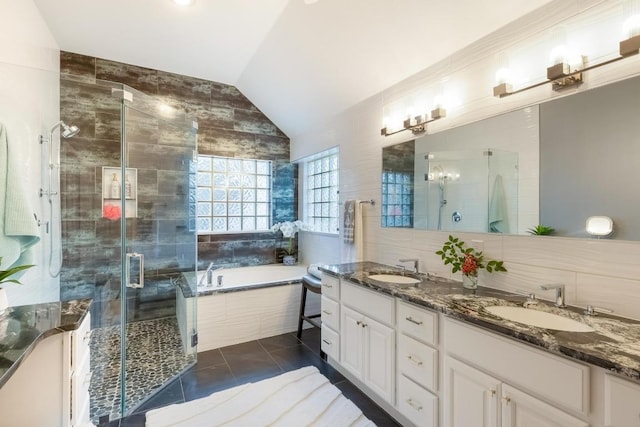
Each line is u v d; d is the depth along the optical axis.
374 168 2.73
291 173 4.39
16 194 1.65
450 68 2.00
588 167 1.33
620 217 1.23
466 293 1.66
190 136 2.96
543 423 1.04
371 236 2.76
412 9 1.89
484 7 1.65
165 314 3.04
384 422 1.78
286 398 1.98
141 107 2.59
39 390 1.19
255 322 3.00
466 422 1.32
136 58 3.22
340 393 2.05
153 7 2.42
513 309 1.44
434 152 2.14
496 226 1.73
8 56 1.96
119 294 2.80
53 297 2.54
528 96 1.56
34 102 2.22
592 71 1.32
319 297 3.37
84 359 1.41
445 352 1.44
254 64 3.29
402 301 1.70
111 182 2.90
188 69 3.48
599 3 1.30
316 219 4.14
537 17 1.51
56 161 2.61
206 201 3.90
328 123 3.44
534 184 1.54
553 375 1.02
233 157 3.97
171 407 1.88
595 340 1.01
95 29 2.70
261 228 4.27
